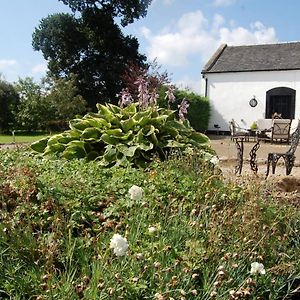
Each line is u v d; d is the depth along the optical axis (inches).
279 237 119.7
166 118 244.8
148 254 94.3
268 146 773.3
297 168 436.1
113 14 1440.7
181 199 139.8
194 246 99.0
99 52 1403.8
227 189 147.6
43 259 94.6
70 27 1379.2
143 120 230.7
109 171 173.0
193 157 187.3
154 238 105.4
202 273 97.6
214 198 132.6
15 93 1114.1
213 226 108.7
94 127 235.1
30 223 107.0
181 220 114.8
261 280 101.7
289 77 1088.8
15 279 88.4
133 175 161.8
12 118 1108.5
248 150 666.2
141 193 106.3
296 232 128.7
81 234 109.8
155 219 118.7
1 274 90.4
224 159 495.5
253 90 1123.9
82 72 1359.5
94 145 230.7
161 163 178.7
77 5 1400.1
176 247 102.0
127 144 219.1
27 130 1124.5
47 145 247.3
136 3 1428.4
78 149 227.8
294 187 234.1
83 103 1120.2
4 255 95.3
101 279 84.7
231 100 1146.0
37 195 124.1
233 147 719.7
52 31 1376.7
